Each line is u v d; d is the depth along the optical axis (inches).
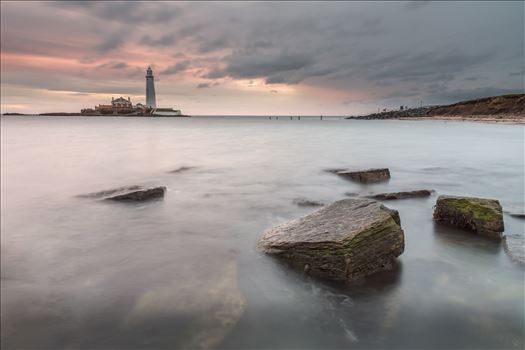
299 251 339.3
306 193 684.1
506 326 261.1
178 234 450.9
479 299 296.4
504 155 1306.6
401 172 938.7
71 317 267.6
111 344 239.3
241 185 761.6
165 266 351.3
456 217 458.6
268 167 1015.0
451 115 5994.1
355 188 730.2
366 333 256.8
